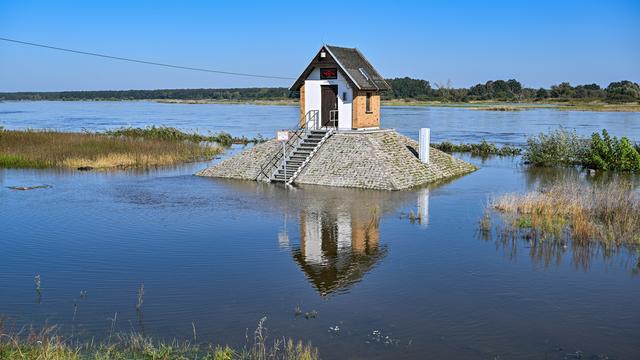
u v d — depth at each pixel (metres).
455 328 12.38
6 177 34.62
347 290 14.65
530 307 13.59
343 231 20.55
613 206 21.89
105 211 24.31
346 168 30.75
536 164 40.59
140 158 41.25
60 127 81.00
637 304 13.84
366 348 11.39
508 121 88.44
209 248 18.52
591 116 100.69
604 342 11.81
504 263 16.88
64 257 17.67
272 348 11.34
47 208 25.06
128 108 181.75
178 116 120.38
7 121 97.25
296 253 17.88
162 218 22.88
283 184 30.97
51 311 13.34
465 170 36.50
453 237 19.69
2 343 11.22
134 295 14.35
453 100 196.88
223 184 31.33
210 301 13.92
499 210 23.89
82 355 10.88
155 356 10.84
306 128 34.06
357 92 33.09
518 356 11.14
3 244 19.22
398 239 19.47
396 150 33.06
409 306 13.59
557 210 22.58
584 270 16.30
